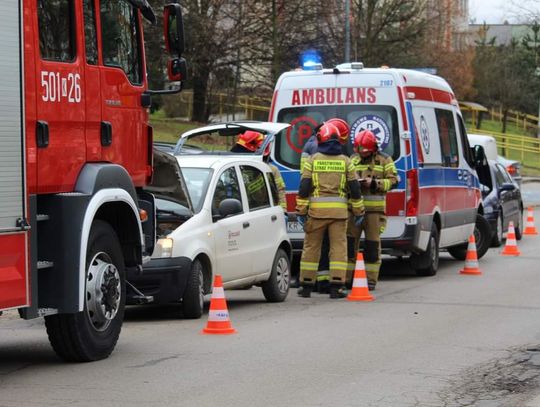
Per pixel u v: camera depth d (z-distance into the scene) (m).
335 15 38.59
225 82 39.94
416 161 14.48
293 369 8.13
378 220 13.45
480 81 61.59
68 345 8.15
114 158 8.52
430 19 44.03
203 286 11.12
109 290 8.38
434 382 7.69
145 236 9.24
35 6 7.34
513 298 12.78
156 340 9.55
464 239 17.33
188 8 37.03
